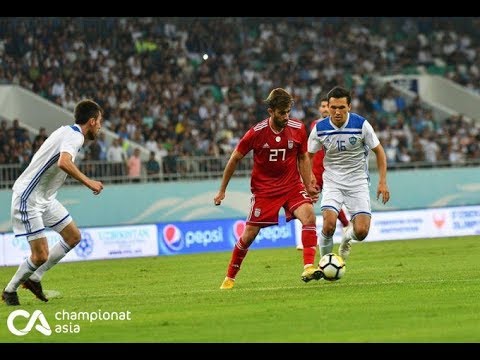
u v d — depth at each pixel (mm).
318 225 47594
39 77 59062
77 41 61531
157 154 55438
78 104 20922
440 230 48250
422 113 63875
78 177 20344
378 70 68688
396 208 53031
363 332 16188
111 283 28609
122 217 49562
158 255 44562
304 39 68562
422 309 18547
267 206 23406
